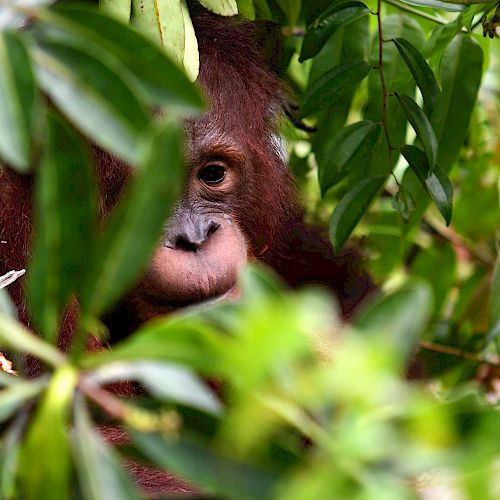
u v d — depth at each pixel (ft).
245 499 5.73
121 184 15.66
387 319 6.09
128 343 5.49
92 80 6.04
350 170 16.78
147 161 5.43
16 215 15.25
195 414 6.57
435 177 15.66
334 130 18.49
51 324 6.21
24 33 6.26
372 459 5.09
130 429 5.91
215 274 15.66
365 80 21.94
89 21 6.19
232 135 16.71
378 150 17.97
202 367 5.39
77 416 5.75
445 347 21.21
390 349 5.31
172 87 6.19
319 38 16.55
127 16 12.12
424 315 6.10
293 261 21.67
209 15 17.17
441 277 22.72
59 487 5.70
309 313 4.69
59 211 6.22
